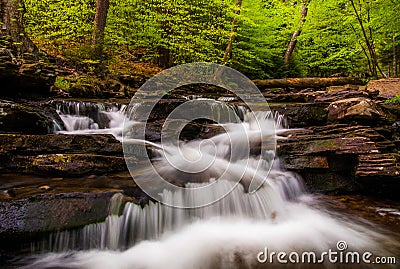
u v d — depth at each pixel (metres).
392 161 4.68
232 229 3.62
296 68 14.35
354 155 4.96
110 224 3.16
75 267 2.88
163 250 3.18
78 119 6.23
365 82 11.15
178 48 11.14
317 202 4.64
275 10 13.22
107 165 4.14
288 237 3.54
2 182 3.64
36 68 6.86
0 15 7.52
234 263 3.00
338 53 12.27
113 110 6.79
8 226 2.86
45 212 3.03
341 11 11.48
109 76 9.04
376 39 11.23
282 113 6.51
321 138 5.32
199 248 3.24
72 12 9.26
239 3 11.31
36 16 9.38
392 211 4.37
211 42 11.05
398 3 9.15
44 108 5.98
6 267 2.82
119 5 10.14
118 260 3.01
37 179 3.80
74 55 8.89
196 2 11.06
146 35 10.63
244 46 12.93
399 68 13.70
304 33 13.45
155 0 10.20
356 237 3.59
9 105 4.80
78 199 3.20
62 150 4.36
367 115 5.58
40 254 2.93
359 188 5.00
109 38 9.98
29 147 4.22
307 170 4.96
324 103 6.59
